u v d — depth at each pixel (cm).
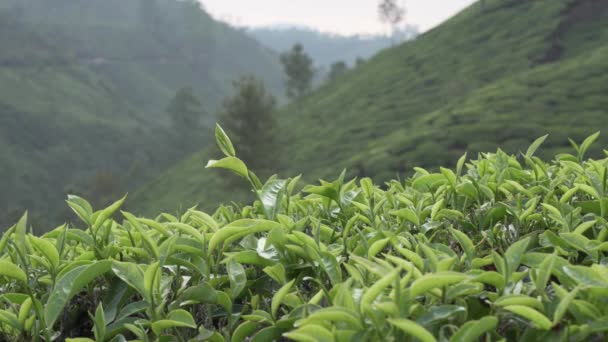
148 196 7344
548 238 183
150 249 186
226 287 188
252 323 156
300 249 174
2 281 210
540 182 250
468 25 8600
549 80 5734
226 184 5369
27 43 15462
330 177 5428
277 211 200
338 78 9769
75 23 19725
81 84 15125
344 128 7025
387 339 124
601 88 5322
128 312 167
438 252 175
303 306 151
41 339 178
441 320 138
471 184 229
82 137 12294
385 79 8256
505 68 7038
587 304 131
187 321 156
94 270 166
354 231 218
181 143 13150
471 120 5400
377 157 5278
